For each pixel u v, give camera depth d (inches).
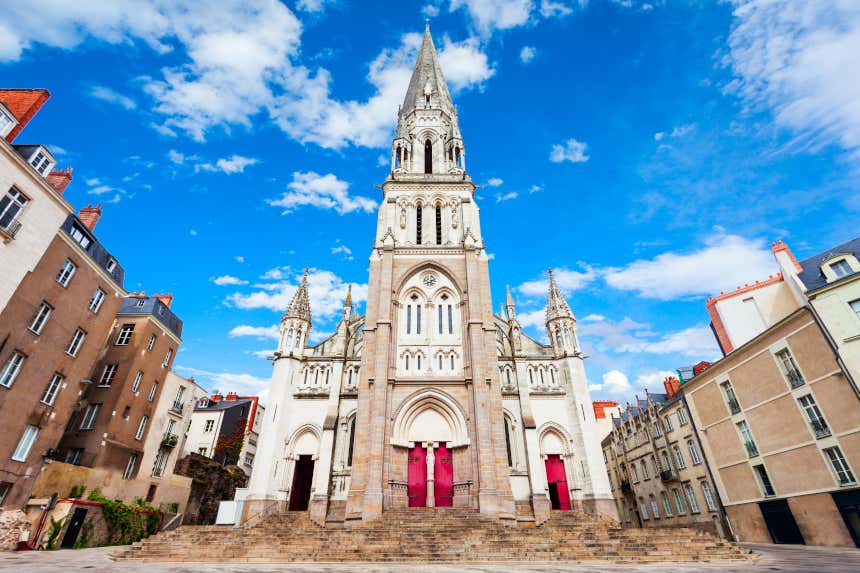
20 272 1000.2
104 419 1373.0
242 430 2500.0
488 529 991.6
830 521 1055.6
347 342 1535.4
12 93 1079.6
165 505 1595.7
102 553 898.1
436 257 1546.5
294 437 1358.3
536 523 1178.0
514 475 1298.0
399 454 1253.7
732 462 1371.8
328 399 1413.6
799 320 1147.3
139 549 853.8
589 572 624.1
